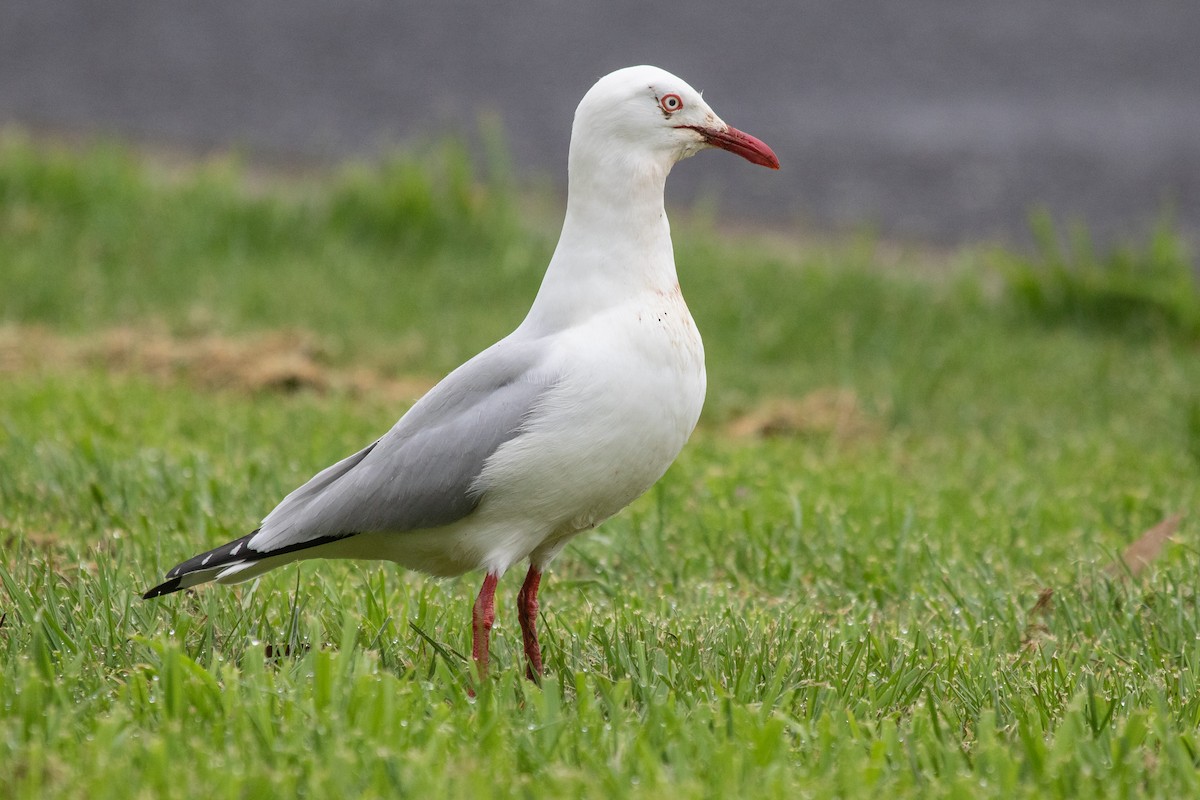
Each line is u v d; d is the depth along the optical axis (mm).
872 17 42000
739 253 21297
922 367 16969
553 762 6238
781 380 16359
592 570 9906
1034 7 43750
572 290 7539
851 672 7559
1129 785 6137
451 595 8961
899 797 6023
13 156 21625
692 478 11852
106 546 9430
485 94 32156
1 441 11812
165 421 12797
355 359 16297
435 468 7289
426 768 5875
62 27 36531
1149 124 31109
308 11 39594
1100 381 16453
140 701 6699
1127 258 19672
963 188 26594
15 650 7266
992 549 10180
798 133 30109
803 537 10344
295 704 6484
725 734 6512
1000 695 7332
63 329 16875
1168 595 8797
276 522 7602
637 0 42781
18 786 5730
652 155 7652
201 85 31922
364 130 28906
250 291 18047
